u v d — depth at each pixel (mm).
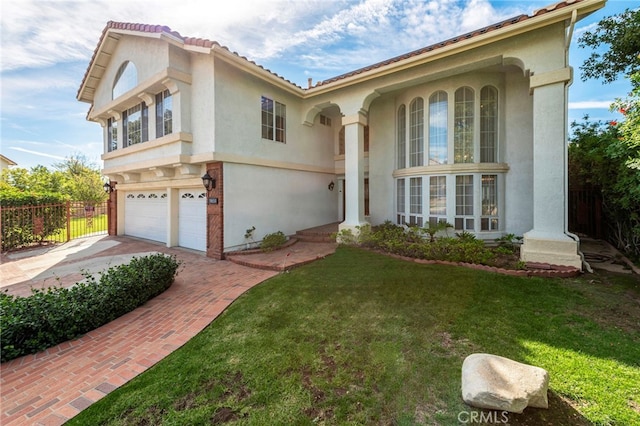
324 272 7402
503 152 10133
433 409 2863
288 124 12375
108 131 14461
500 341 4000
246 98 10469
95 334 4711
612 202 8219
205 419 2850
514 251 8734
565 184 6953
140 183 13648
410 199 11562
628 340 3922
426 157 10891
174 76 9547
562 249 6883
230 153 9836
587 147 8977
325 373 3498
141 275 5938
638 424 2559
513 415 2715
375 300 5555
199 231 11078
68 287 7309
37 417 2992
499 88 10070
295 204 12812
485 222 10086
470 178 10156
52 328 4379
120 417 2932
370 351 3914
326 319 4902
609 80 9758
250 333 4566
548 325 4375
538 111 7258
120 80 12648
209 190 9922
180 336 4594
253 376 3496
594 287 5824
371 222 13406
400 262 8016
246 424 2777
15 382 3574
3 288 7258
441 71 8797
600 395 2916
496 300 5316
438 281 6348
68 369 3818
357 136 10953
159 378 3529
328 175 15086
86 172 31594
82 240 14289
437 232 10414
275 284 6723
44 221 13398
